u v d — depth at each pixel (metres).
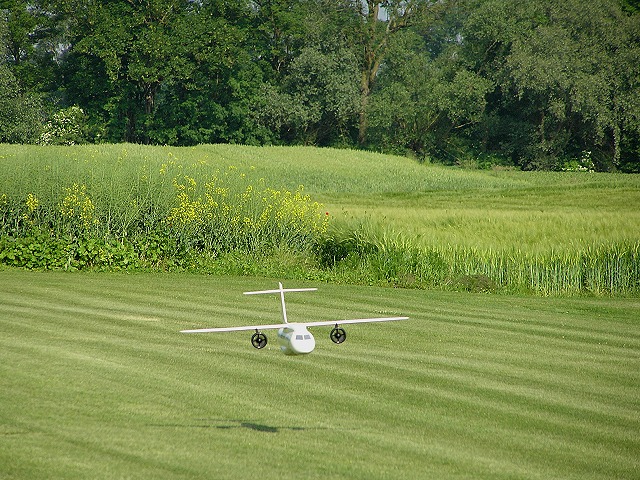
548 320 52.53
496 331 47.53
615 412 30.86
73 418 26.97
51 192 68.50
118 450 23.91
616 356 41.59
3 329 41.50
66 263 64.88
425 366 37.47
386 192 168.50
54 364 34.44
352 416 28.94
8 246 65.12
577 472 24.02
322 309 52.28
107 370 33.88
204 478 21.88
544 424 28.94
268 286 61.38
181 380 32.91
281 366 36.22
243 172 79.81
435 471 23.34
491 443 26.48
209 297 54.72
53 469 22.08
